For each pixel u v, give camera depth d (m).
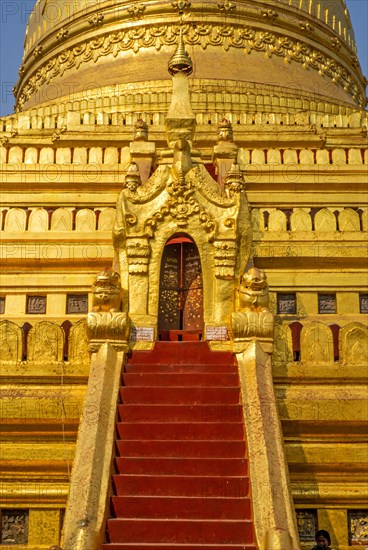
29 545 12.28
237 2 24.86
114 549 10.18
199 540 10.45
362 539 12.48
